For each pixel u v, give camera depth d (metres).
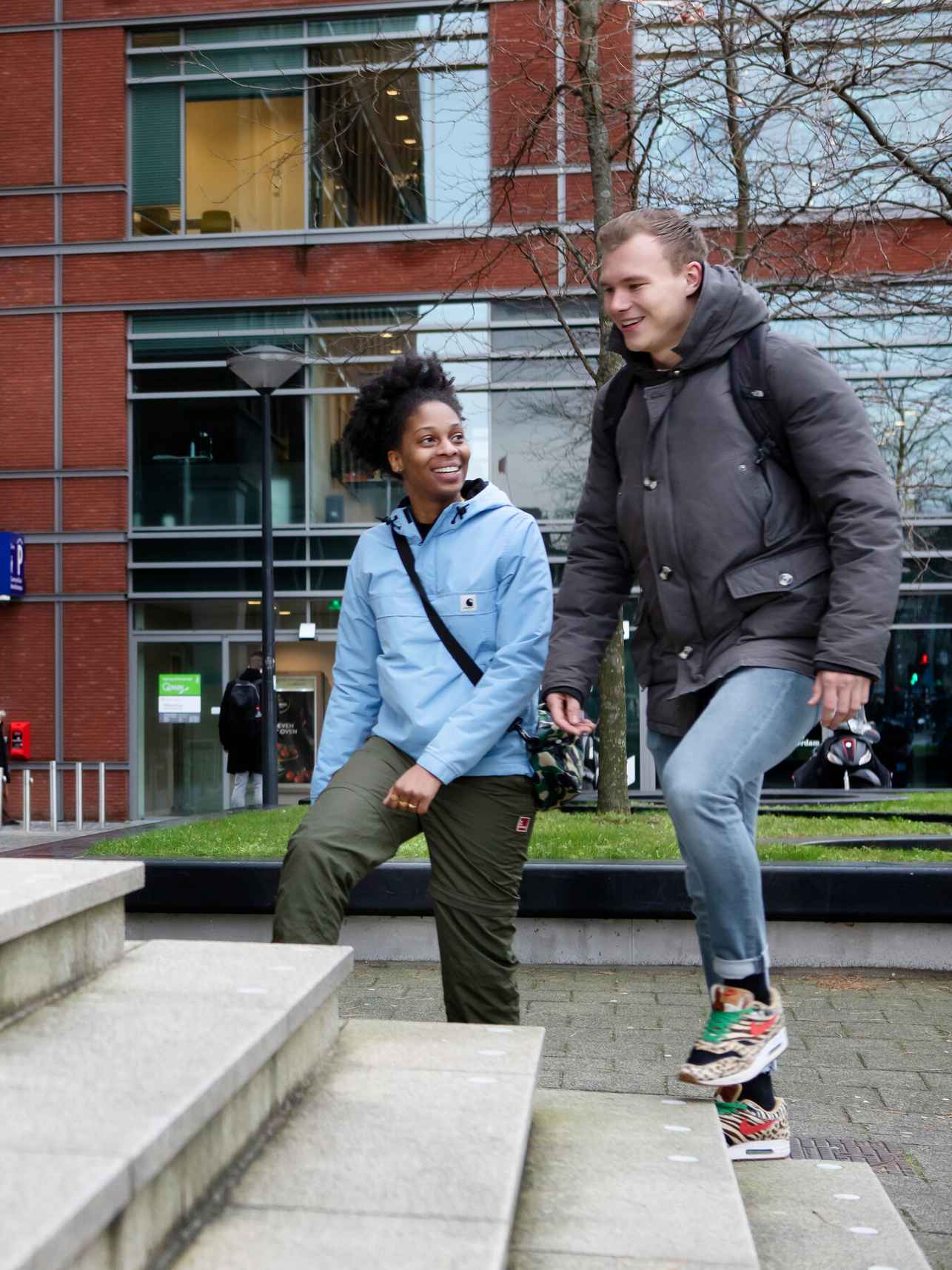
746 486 2.65
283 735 18.44
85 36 18.83
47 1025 1.80
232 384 18.56
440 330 15.80
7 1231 1.06
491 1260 1.41
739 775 2.50
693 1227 1.81
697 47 10.04
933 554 13.63
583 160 12.08
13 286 18.88
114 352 18.69
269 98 18.56
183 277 18.59
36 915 1.82
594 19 9.84
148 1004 1.93
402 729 3.17
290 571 18.45
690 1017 5.46
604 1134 2.29
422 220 18.02
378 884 6.57
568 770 3.14
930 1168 3.52
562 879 6.57
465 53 12.18
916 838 8.06
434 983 6.11
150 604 18.73
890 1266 1.98
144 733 18.69
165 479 18.67
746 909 2.51
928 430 15.74
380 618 3.26
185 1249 1.45
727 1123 2.55
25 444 18.77
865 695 2.50
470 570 3.19
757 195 10.27
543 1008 5.64
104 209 18.77
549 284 16.75
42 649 18.62
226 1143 1.69
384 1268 1.39
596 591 3.08
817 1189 2.39
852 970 6.52
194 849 7.42
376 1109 1.99
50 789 17.06
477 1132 1.87
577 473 17.61
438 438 3.24
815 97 9.23
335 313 18.34
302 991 2.02
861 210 9.95
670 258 2.70
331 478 18.41
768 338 2.66
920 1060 4.80
